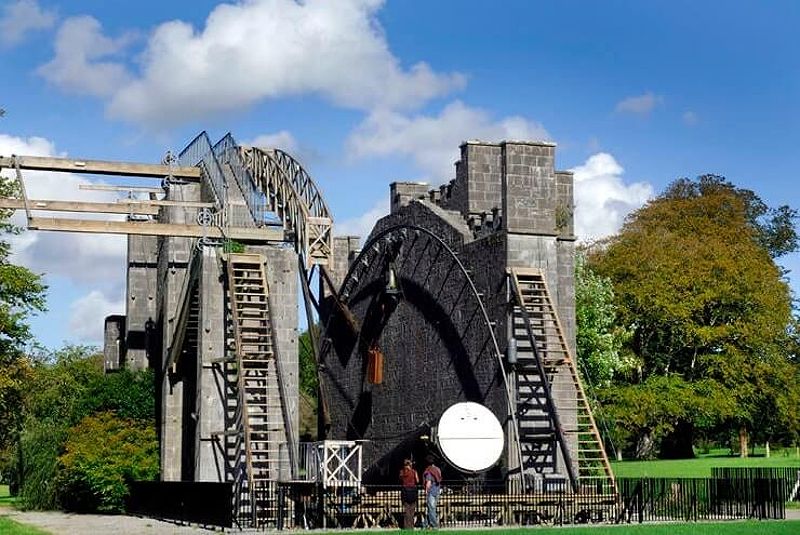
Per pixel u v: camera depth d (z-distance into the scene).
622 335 67.88
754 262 73.25
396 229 54.34
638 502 38.56
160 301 53.56
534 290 43.41
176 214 50.62
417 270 52.25
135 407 51.75
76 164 52.34
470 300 46.53
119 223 44.03
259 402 43.28
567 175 49.59
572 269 47.91
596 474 47.97
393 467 52.38
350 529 34.69
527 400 43.38
